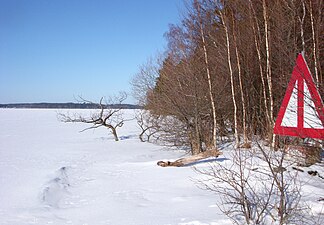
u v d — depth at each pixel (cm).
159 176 913
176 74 1338
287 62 915
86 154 1778
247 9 1227
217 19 1334
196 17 1310
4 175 1175
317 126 305
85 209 674
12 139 2856
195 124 1346
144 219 537
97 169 1226
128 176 995
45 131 3869
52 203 760
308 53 966
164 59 1553
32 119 6938
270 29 1091
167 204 625
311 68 827
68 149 2039
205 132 1367
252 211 456
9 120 6544
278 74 1041
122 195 748
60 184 956
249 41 1298
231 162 847
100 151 1886
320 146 516
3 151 1986
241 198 480
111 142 2422
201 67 1339
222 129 1416
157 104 1531
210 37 1340
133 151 1798
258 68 1360
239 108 1366
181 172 913
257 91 1391
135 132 3534
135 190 785
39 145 2338
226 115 1392
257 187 575
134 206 640
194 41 1334
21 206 739
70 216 628
